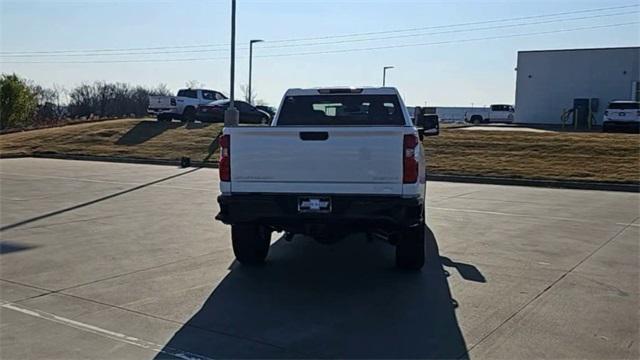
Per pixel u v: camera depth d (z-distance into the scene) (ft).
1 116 156.56
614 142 76.79
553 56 138.31
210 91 117.08
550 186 56.18
